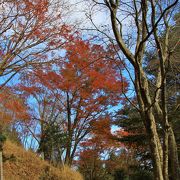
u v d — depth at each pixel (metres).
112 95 22.27
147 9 7.04
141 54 7.11
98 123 23.23
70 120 23.53
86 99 22.44
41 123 25.98
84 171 37.38
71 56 18.00
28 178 22.83
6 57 9.80
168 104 15.70
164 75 6.53
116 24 6.93
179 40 7.89
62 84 20.44
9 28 10.06
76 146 24.53
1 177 17.97
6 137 25.23
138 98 6.89
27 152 24.53
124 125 25.22
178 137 19.92
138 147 26.59
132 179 30.05
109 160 39.31
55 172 23.61
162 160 6.64
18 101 22.36
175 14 8.28
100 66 20.20
